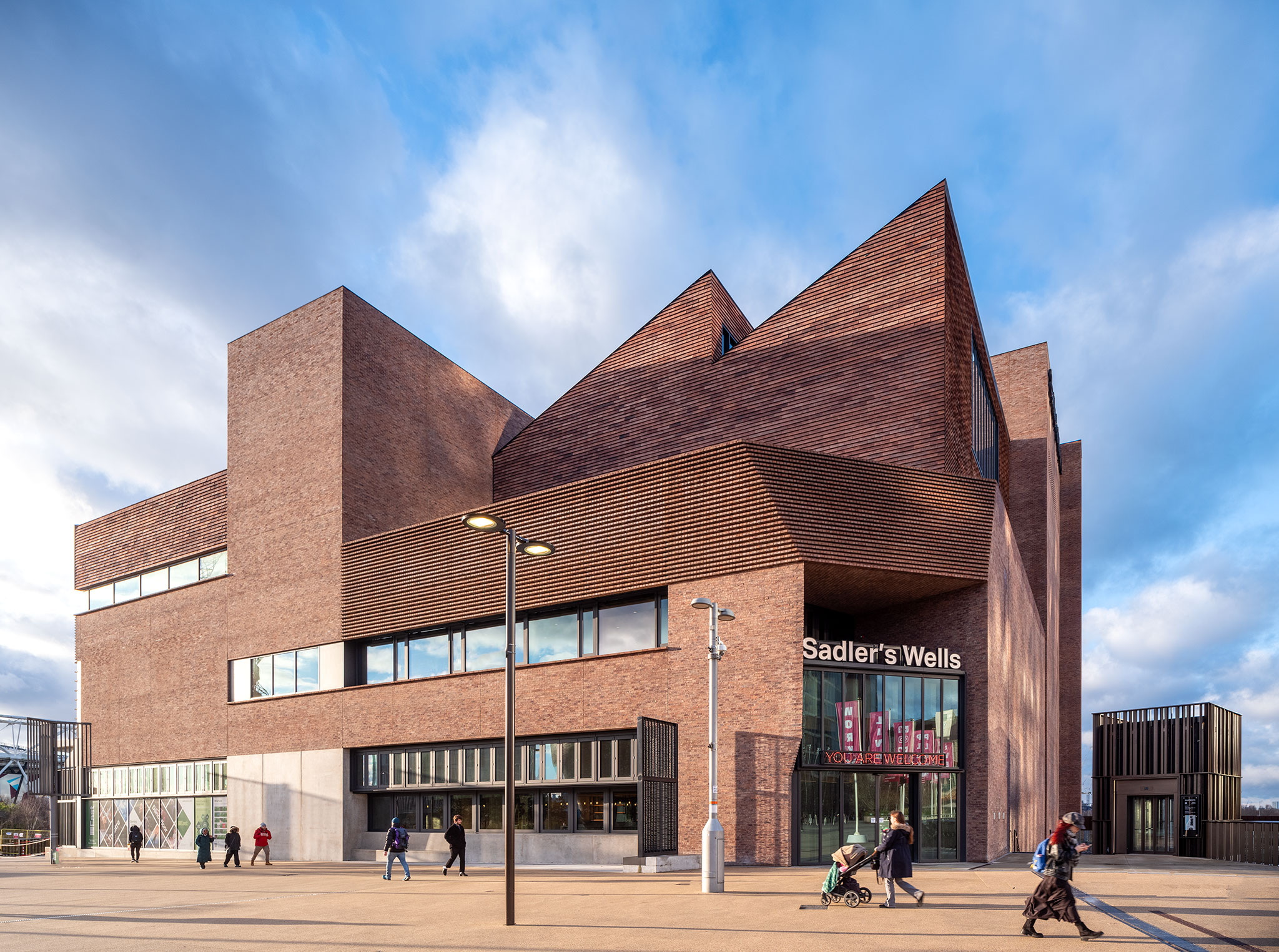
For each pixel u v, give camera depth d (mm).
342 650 37531
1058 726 61406
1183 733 52375
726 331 40438
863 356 33906
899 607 32531
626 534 30516
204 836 34031
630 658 30141
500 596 33281
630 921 15102
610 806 30406
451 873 28484
